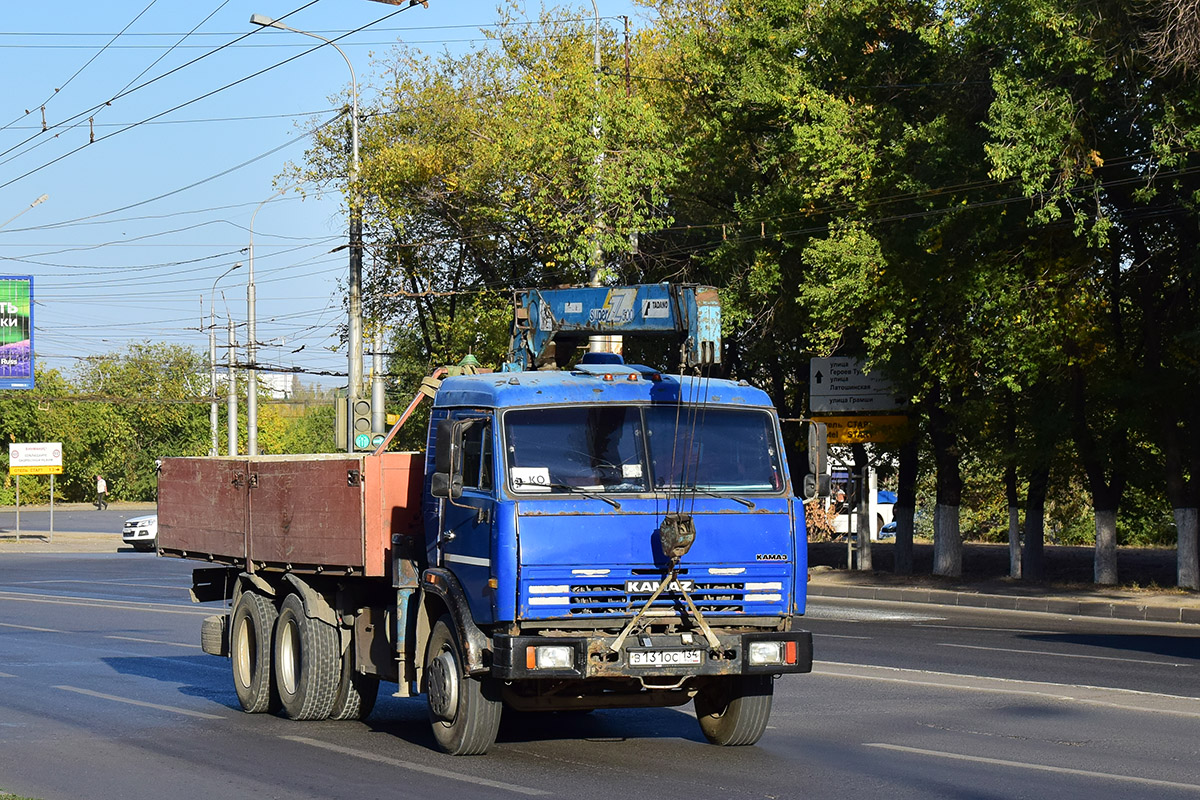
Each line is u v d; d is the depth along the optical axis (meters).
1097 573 30.27
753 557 10.45
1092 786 9.52
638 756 10.97
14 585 35.84
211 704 14.66
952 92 29.45
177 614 26.42
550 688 10.85
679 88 37.00
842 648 19.22
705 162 35.69
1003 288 28.11
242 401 111.31
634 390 10.69
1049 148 24.03
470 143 39.62
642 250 38.62
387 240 43.09
